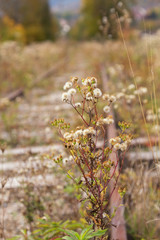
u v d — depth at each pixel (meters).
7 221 2.37
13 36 17.69
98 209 1.53
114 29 5.82
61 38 38.44
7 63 9.29
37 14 35.59
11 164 3.22
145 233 2.12
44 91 7.62
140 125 3.45
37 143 4.11
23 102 6.59
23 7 34.94
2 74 8.95
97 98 1.46
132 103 3.70
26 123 4.94
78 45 36.75
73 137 1.42
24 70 10.12
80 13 28.36
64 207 2.44
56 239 1.61
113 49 9.39
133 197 2.25
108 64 9.31
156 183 2.42
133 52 6.91
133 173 2.39
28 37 33.50
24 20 35.16
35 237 2.04
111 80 6.49
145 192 2.29
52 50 16.61
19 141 4.26
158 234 2.18
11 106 5.72
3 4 33.41
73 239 1.52
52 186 2.50
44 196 2.44
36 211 2.33
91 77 1.45
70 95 1.48
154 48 5.83
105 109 1.49
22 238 2.14
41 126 4.67
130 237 2.01
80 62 16.02
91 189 1.51
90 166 1.50
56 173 2.40
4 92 8.00
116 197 1.82
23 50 12.62
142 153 3.00
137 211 2.18
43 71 12.44
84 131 1.39
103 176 1.53
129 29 6.24
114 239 1.63
